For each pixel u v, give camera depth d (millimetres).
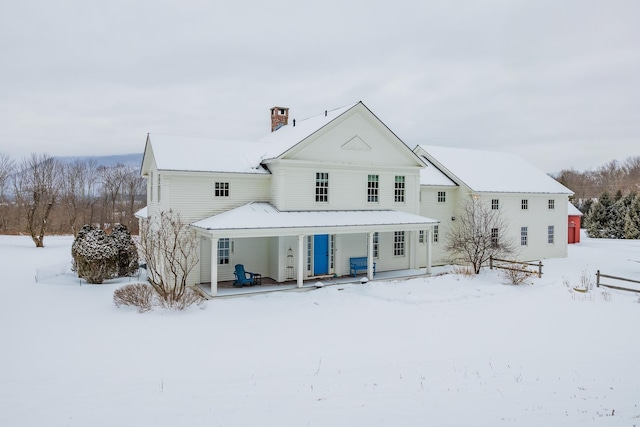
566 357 10211
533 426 6137
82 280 20266
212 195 19125
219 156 20172
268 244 20703
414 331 12852
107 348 10906
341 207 21281
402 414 6738
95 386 8367
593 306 16000
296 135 21656
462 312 15219
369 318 14344
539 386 8125
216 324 13375
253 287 18297
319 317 14430
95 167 77312
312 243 20547
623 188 86938
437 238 26141
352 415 6738
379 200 22469
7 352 10547
